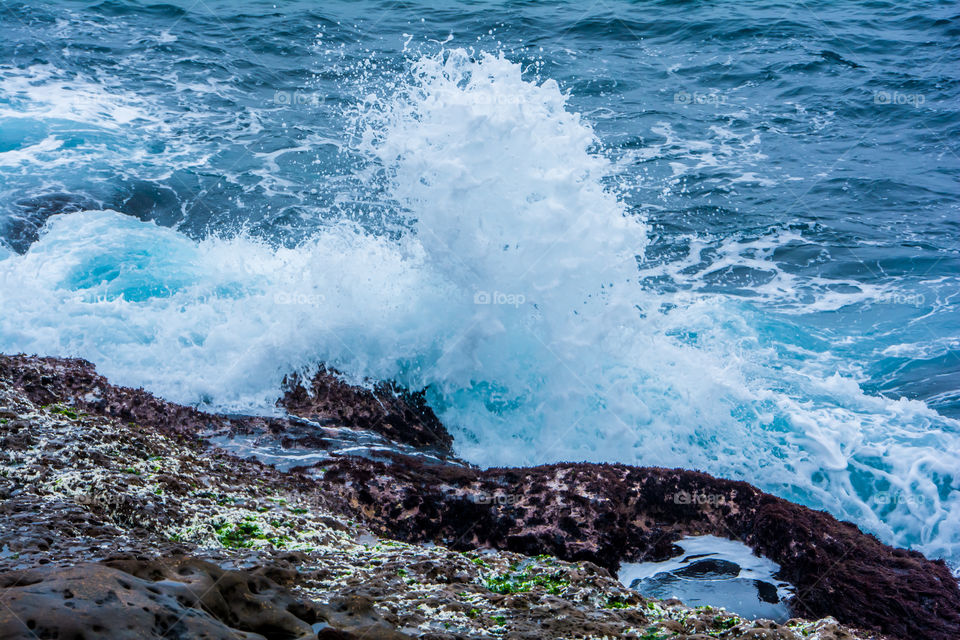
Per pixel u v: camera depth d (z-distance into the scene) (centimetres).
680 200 2000
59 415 1091
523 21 3177
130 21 2972
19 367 1215
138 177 1952
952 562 1116
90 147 2073
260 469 1102
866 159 2231
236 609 475
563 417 1319
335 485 1088
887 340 1510
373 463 1141
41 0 3053
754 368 1423
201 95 2459
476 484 1109
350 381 1323
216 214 1819
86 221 1712
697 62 2859
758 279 1703
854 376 1420
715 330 1508
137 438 1069
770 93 2639
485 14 3247
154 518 827
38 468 879
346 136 2264
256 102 2445
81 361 1295
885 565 1044
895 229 1902
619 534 1050
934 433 1281
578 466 1171
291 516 962
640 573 1019
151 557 568
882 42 3053
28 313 1366
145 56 2694
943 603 984
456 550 1041
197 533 826
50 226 1689
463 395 1341
